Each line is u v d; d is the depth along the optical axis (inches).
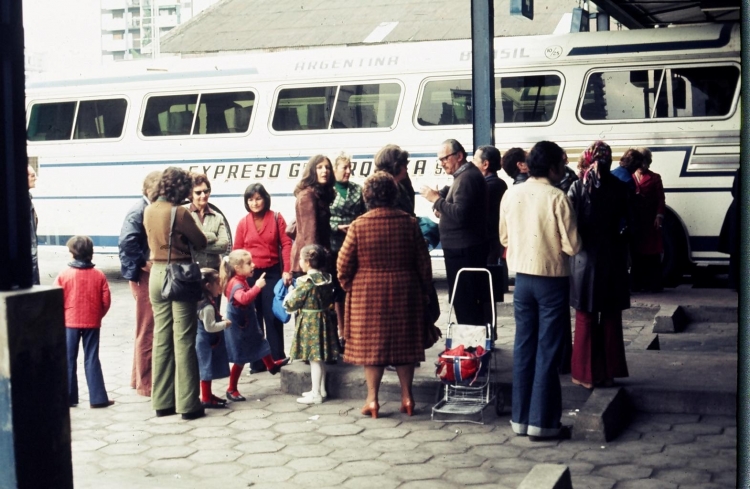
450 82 543.5
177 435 264.8
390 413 281.1
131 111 614.9
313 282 291.1
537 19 1268.5
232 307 298.8
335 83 566.3
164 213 277.0
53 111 637.3
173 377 285.9
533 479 174.6
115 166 617.9
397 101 553.0
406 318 270.5
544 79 522.6
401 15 1376.7
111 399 310.0
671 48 498.9
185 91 602.2
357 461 237.1
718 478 217.8
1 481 165.3
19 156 168.4
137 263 304.8
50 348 170.4
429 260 274.7
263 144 579.8
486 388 275.1
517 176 359.6
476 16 414.6
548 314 246.2
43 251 639.1
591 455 236.7
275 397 306.0
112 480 217.2
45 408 169.5
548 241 243.4
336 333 297.1
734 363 303.0
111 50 7519.7
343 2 1462.8
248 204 347.3
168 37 1489.9
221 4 1558.8
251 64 587.2
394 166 303.6
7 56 165.2
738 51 487.2
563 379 286.5
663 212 459.8
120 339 422.9
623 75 508.1
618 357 271.6
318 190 312.8
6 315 161.9
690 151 493.7
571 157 515.8
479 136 416.2
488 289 302.7
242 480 224.8
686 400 268.2
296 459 240.1
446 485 217.8
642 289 468.4
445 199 302.2
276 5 1504.7
